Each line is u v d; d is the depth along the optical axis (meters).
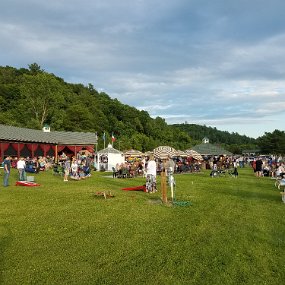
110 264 8.07
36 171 34.56
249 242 9.85
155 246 9.39
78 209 14.30
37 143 49.25
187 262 8.24
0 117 81.12
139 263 8.16
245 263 8.24
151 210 14.23
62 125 95.38
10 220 12.16
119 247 9.27
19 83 116.00
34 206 14.97
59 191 20.27
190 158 49.12
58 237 10.11
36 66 144.00
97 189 21.62
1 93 104.88
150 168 20.31
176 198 17.84
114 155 43.22
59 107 105.44
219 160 49.62
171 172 23.66
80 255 8.63
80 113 99.44
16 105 98.94
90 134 63.97
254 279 7.33
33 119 84.56
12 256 8.50
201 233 10.70
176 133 145.88
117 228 11.16
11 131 47.06
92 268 7.84
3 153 43.50
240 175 37.41
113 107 131.50
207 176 35.16
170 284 7.05
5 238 9.95
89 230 10.90
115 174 32.19
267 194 20.41
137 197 17.95
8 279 7.18
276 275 7.59
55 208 14.52
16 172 34.16
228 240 9.99
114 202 16.19
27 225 11.46
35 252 8.82
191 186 24.12
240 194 20.06
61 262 8.16
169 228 11.24
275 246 9.57
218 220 12.54
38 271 7.62
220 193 20.28
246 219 12.78
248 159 69.38
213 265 8.07
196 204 15.97
